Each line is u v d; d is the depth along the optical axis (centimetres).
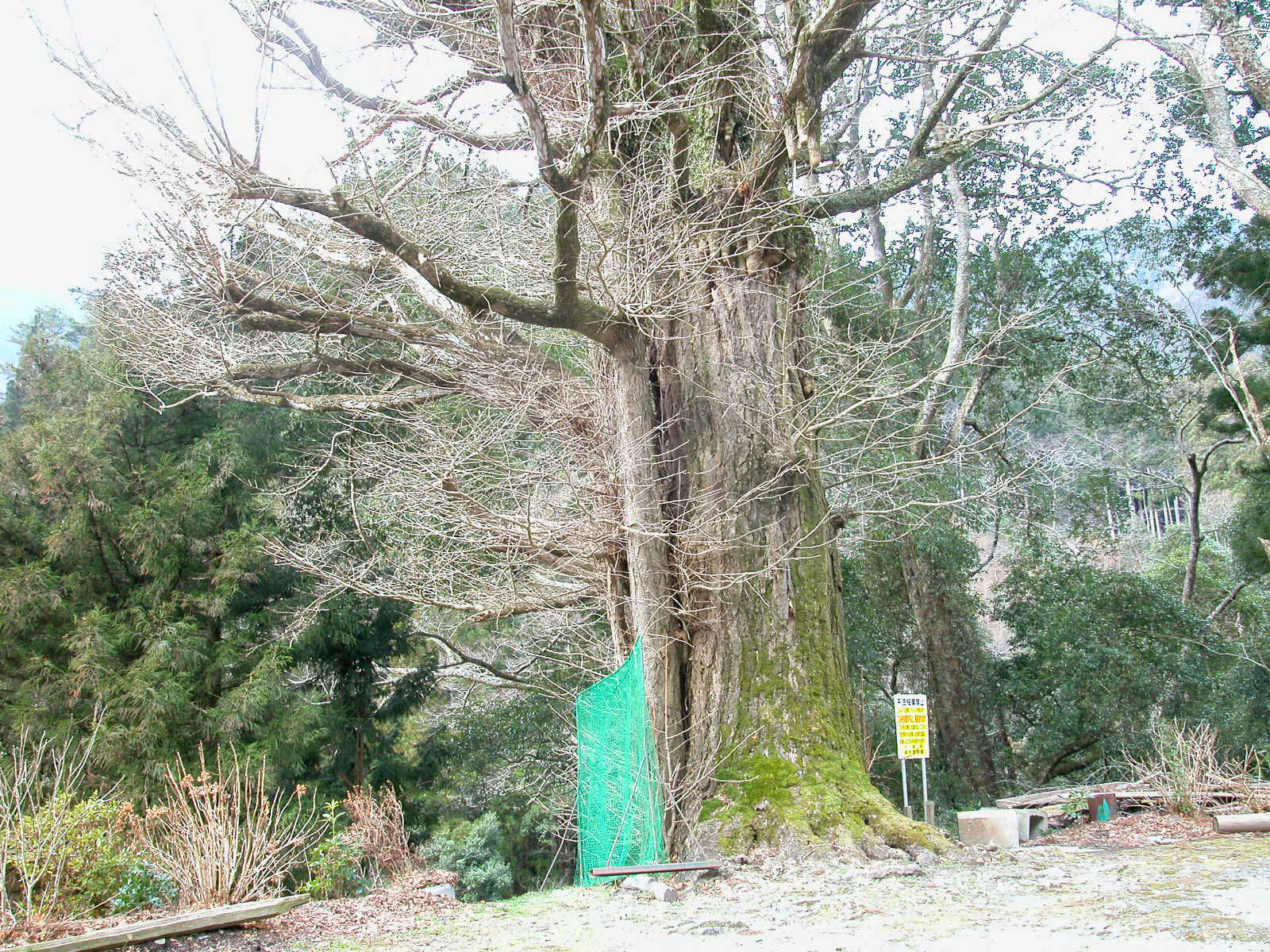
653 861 841
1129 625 1945
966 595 1931
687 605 1000
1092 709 1839
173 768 1566
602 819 873
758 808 878
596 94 821
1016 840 896
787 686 941
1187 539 3284
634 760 865
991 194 2086
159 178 818
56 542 1747
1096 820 1051
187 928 623
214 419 1973
